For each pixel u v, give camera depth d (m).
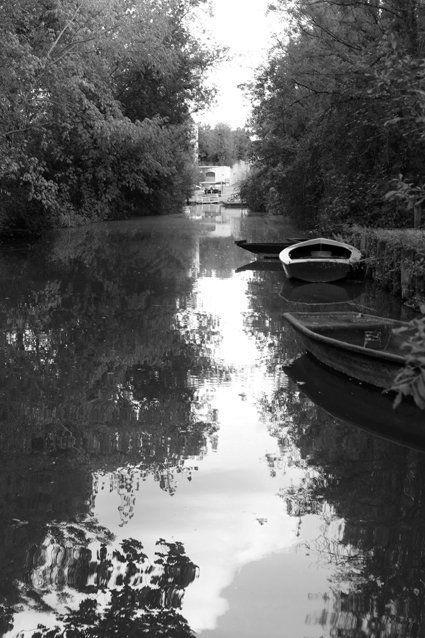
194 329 10.26
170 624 3.35
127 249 22.80
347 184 19.47
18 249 22.36
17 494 4.77
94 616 3.43
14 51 17.08
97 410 6.55
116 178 38.22
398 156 16.72
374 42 14.93
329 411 6.48
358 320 8.44
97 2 20.91
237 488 4.87
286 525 4.34
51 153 27.25
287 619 3.40
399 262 12.77
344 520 4.40
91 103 25.20
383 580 3.73
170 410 6.56
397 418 6.26
